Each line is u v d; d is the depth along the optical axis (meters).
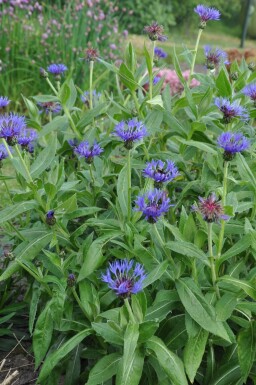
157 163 1.10
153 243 1.09
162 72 3.06
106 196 1.26
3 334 1.28
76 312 1.15
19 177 1.32
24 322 1.34
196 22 7.48
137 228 1.11
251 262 1.21
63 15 3.38
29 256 1.12
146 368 1.07
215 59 1.43
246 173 1.10
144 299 0.97
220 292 1.06
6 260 1.36
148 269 1.05
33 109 1.51
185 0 7.26
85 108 2.31
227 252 1.02
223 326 0.99
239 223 1.10
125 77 1.32
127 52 1.40
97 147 1.23
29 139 1.27
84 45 3.10
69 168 1.50
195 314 0.97
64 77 2.89
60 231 1.15
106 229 1.11
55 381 1.12
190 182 1.24
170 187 1.31
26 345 1.30
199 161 1.47
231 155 1.00
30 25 3.28
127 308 0.94
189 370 0.97
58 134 1.47
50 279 1.09
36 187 1.12
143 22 6.23
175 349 1.05
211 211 0.94
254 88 1.25
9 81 3.06
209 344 1.10
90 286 1.09
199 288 1.01
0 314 1.33
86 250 1.11
